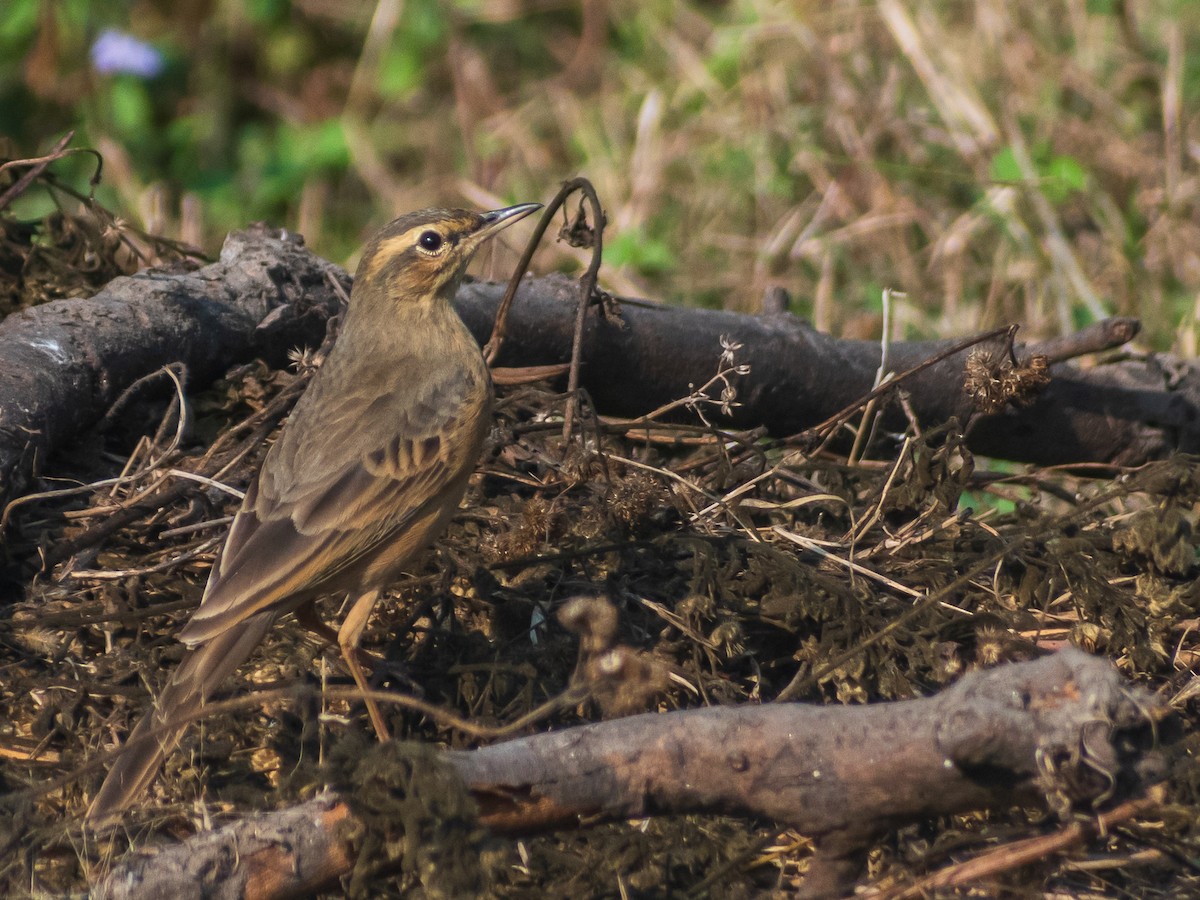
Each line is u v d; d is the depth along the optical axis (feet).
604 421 38.40
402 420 31.07
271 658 31.22
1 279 40.60
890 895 23.99
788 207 57.47
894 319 51.47
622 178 59.67
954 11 63.77
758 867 26.61
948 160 57.26
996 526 35.53
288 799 26.18
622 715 27.86
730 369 37.01
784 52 62.80
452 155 66.28
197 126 68.49
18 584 32.01
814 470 36.29
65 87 68.54
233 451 35.29
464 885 22.62
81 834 25.67
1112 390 41.52
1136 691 22.93
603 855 25.89
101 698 29.53
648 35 67.77
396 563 30.66
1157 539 31.99
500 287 40.86
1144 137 57.57
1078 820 23.16
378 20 70.79
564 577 32.65
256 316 38.75
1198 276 51.96
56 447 34.81
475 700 29.50
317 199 63.41
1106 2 62.59
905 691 29.63
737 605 31.17
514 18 71.82
